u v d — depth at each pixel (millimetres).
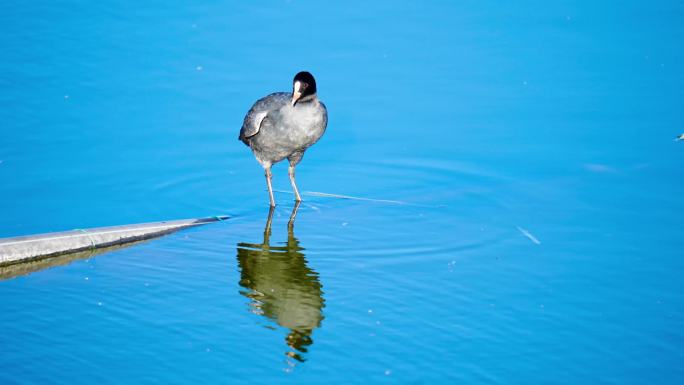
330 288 10992
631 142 15781
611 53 19203
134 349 9328
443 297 10703
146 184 14461
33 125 16109
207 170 15148
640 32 20062
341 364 9109
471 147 15914
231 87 17781
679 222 12898
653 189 14055
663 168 14789
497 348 9477
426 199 14141
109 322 9938
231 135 16281
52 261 11758
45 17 20234
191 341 9539
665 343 9594
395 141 16234
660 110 16906
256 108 13883
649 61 18812
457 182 14734
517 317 10172
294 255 12078
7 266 11523
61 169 14734
